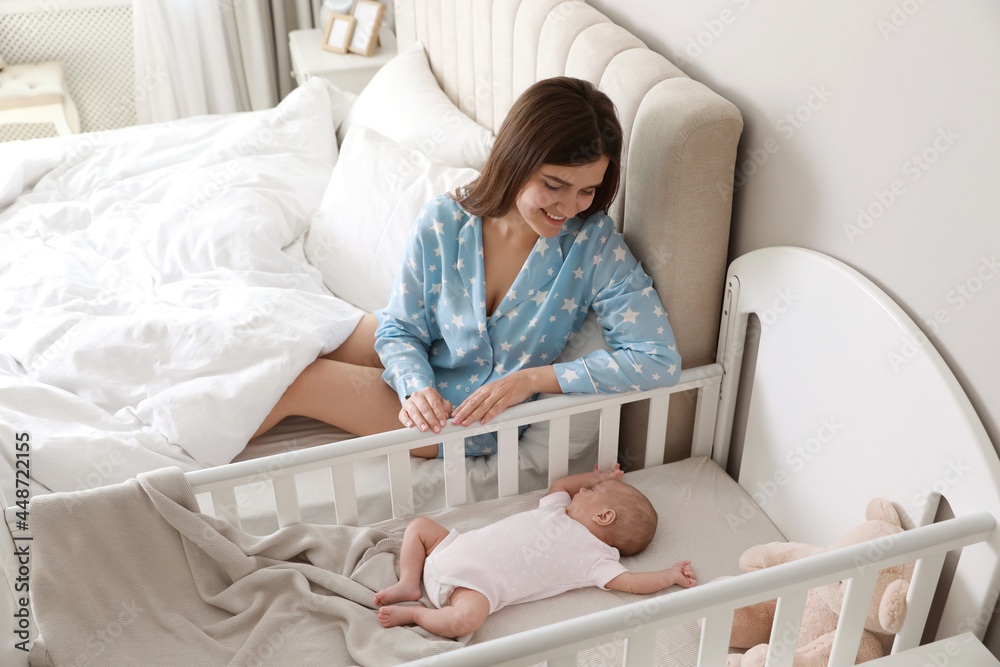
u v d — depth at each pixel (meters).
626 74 1.32
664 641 1.11
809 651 1.01
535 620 1.14
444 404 1.26
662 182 1.22
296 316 1.46
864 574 0.91
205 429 1.28
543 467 1.42
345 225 1.77
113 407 1.35
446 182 1.71
